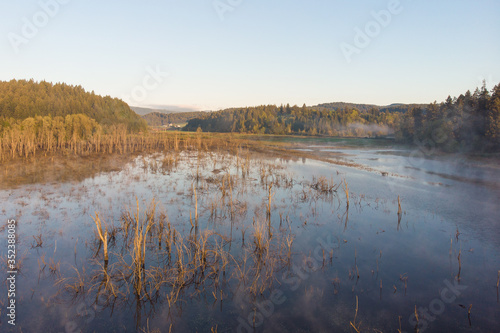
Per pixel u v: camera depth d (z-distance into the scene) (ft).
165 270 35.60
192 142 232.73
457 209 61.21
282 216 57.26
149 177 93.09
